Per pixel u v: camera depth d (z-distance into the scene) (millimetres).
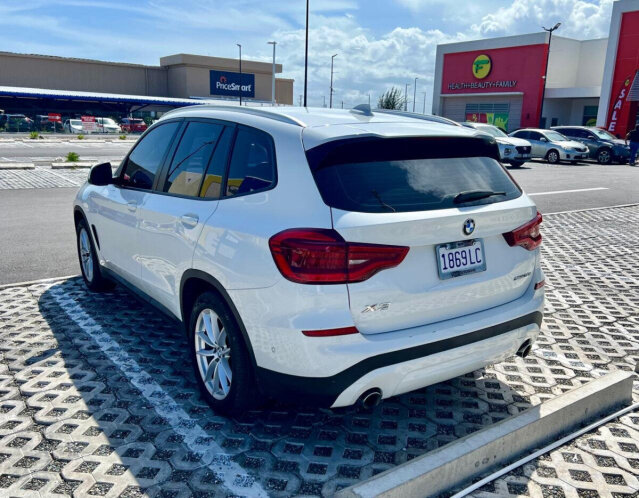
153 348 4238
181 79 73188
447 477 2645
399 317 2742
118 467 2820
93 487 2670
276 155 2959
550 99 42250
